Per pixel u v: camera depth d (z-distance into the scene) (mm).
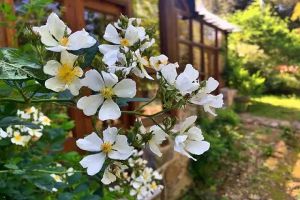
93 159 172
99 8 899
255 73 2943
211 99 189
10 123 219
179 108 190
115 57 177
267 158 1555
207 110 194
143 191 627
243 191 1270
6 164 310
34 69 165
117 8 978
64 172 303
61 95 191
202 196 1183
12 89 210
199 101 190
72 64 162
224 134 1628
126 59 187
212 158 1276
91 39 168
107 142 173
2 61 162
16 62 163
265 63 2969
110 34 199
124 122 920
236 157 1486
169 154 1055
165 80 189
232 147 1546
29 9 379
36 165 334
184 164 1182
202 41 2025
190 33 1833
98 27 900
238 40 2986
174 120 195
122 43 196
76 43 163
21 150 398
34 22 491
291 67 2947
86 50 179
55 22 166
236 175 1369
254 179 1351
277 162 1521
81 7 816
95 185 401
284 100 2775
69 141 741
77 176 335
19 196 321
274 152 1611
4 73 158
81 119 783
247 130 1912
